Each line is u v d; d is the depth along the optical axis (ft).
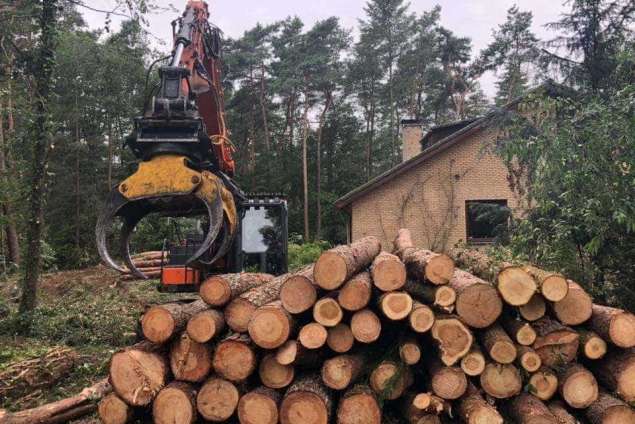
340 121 118.01
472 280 13.91
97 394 17.29
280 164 117.39
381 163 125.49
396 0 111.86
